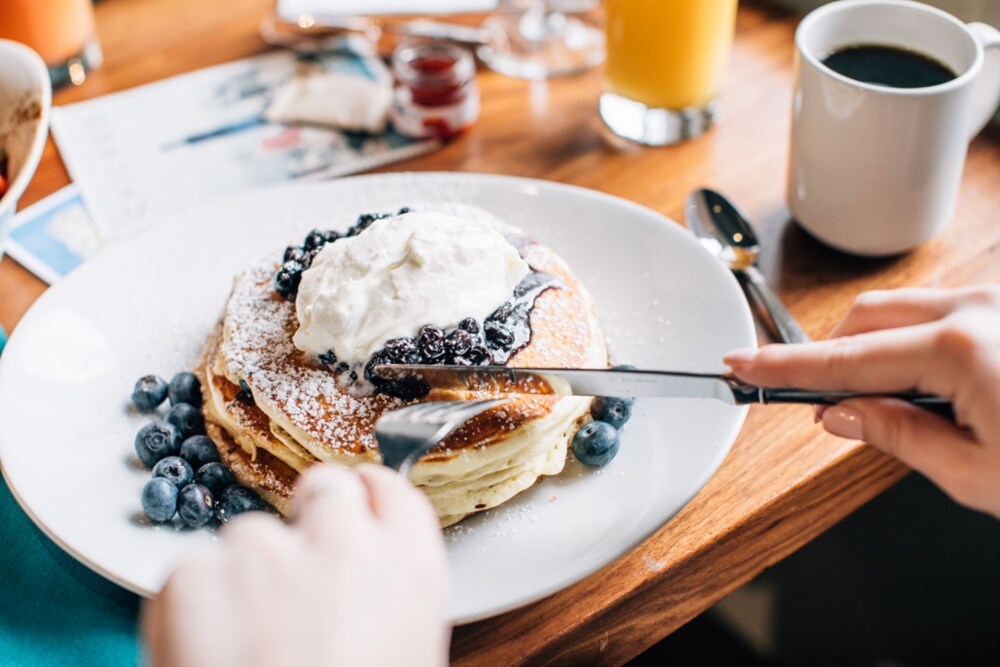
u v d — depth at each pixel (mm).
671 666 688
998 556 699
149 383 580
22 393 568
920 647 689
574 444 549
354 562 397
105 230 684
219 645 379
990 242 664
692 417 555
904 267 653
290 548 399
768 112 753
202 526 534
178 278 628
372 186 658
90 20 790
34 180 718
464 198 655
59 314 598
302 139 742
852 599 703
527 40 820
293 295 581
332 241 590
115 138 742
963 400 455
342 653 380
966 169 708
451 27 833
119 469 555
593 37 827
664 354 594
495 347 547
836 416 481
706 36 701
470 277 545
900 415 469
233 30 828
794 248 666
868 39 655
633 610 538
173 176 716
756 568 579
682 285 611
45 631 517
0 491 562
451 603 497
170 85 780
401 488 419
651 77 713
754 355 480
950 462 462
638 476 543
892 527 716
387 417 489
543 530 530
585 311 580
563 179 712
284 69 792
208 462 555
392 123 755
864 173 619
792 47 806
